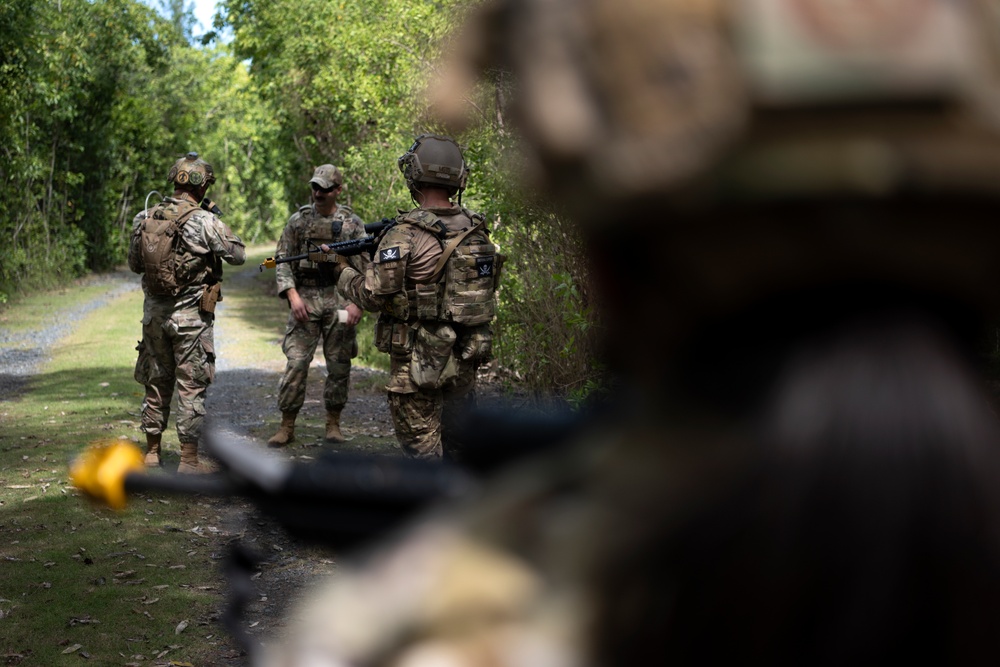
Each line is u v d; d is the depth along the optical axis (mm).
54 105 22406
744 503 367
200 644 3900
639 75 367
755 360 384
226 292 21031
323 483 600
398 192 12070
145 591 4434
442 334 4910
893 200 351
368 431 7938
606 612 382
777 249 365
